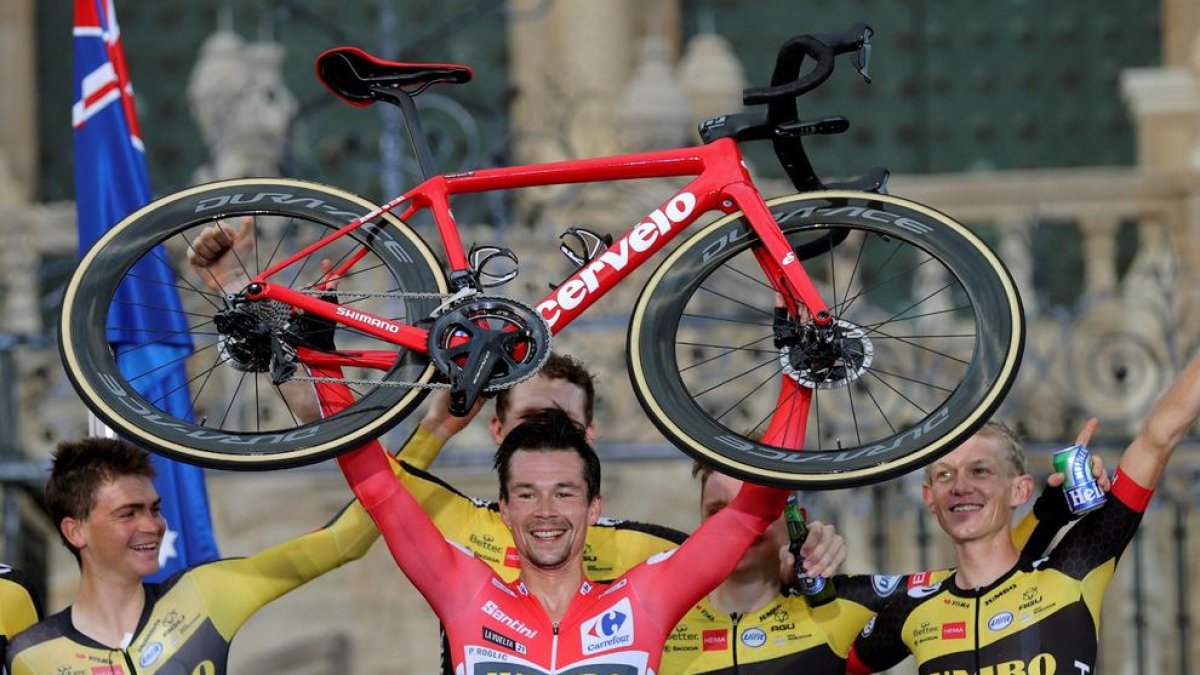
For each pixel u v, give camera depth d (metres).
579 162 19.48
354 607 38.47
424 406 36.69
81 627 20.38
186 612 20.48
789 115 19.25
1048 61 53.59
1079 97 53.44
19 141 51.91
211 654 20.42
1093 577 21.09
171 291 23.62
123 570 20.30
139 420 18.28
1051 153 53.34
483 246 19.16
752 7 53.69
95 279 18.81
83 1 24.83
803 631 22.06
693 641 22.22
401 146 44.53
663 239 19.23
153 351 23.53
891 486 36.12
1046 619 21.06
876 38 53.69
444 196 19.44
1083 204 48.88
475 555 20.27
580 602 19.81
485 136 49.97
